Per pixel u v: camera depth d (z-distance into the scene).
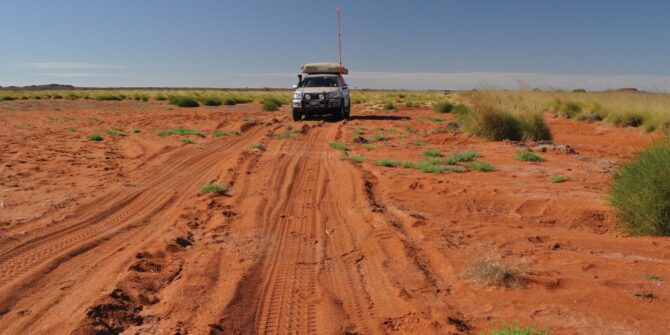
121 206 8.47
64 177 10.62
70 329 4.21
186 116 28.55
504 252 6.31
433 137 18.56
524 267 5.73
